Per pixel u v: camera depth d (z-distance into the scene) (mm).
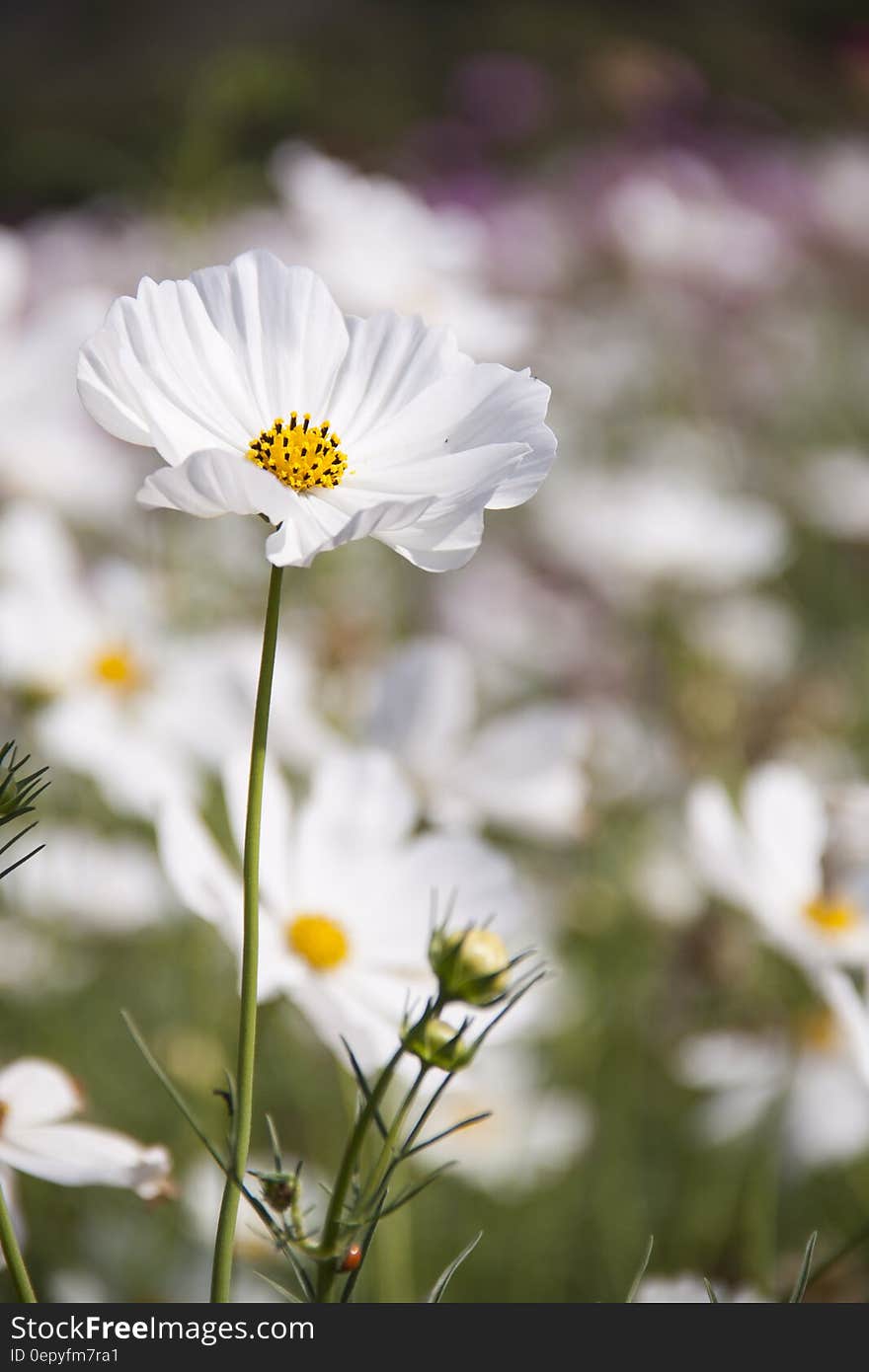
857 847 971
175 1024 1363
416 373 791
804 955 943
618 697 1787
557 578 2035
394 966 858
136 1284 1045
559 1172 1241
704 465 2531
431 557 757
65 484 1409
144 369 766
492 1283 1213
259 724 741
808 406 3053
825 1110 1094
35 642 1205
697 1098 1343
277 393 782
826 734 1637
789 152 4246
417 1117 1007
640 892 1393
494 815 1027
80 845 1358
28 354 1366
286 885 862
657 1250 1227
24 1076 806
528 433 772
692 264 2898
